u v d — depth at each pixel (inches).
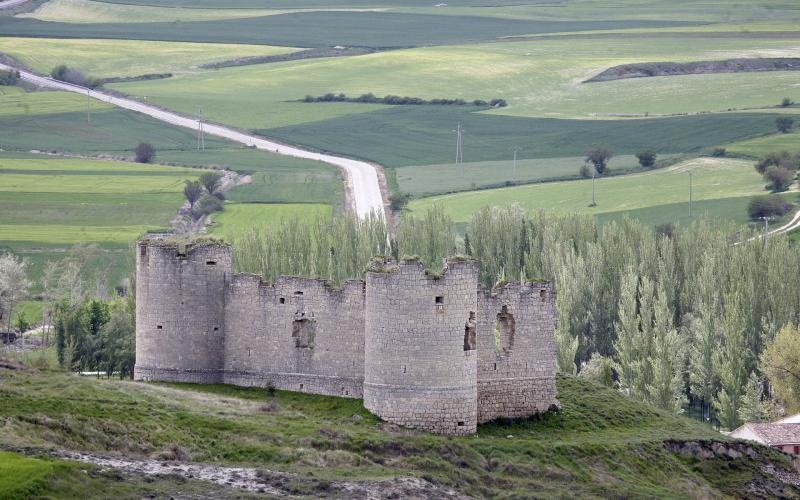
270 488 6811.0
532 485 7751.0
